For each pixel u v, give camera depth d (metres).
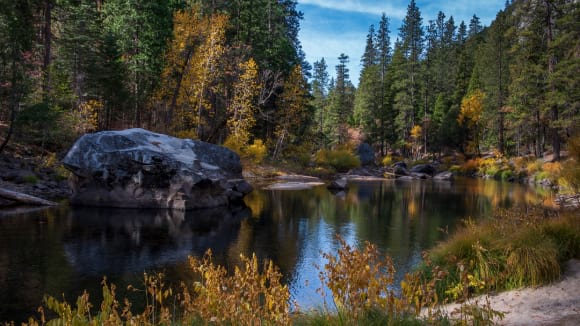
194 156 22.70
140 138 20.95
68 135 27.97
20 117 22.59
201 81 35.12
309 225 16.41
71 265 10.09
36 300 7.85
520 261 6.87
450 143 64.50
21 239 12.40
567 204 12.15
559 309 5.54
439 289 6.90
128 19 32.28
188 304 4.45
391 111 76.25
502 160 49.28
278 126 46.03
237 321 3.91
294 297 8.32
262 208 20.95
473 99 62.59
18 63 23.22
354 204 22.95
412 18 75.06
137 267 10.09
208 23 35.47
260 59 45.97
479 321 4.31
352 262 4.08
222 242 13.12
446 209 21.11
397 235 14.66
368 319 4.03
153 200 19.36
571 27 37.94
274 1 48.44
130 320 4.03
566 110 37.62
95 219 15.99
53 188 21.83
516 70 46.16
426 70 73.44
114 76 31.34
